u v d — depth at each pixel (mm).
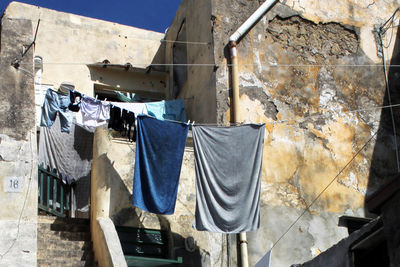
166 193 11922
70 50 17734
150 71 18047
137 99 18016
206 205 11977
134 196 11648
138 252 12312
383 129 15477
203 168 12164
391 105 15781
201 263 12461
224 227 11977
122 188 12555
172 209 11898
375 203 7484
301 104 14836
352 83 15633
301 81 15062
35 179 11633
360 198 14523
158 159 12047
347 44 15969
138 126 12133
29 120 12062
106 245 11117
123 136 12516
